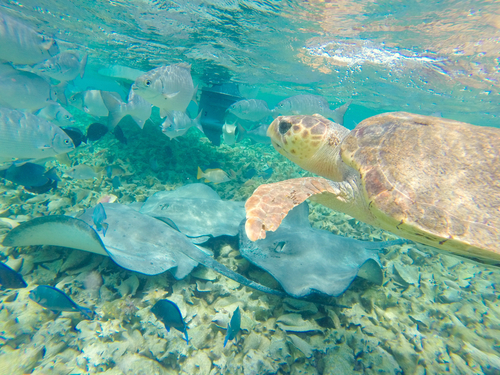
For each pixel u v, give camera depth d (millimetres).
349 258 1127
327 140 1012
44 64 1927
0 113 1176
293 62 3449
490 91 3545
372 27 2346
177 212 1363
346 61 3207
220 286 1038
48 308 822
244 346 876
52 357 788
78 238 896
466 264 1377
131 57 3939
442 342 964
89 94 2215
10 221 1215
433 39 2434
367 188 768
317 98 2381
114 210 1197
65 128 1637
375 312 1032
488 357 916
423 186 718
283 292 1004
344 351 862
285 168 2684
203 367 816
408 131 827
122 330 862
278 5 2086
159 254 1038
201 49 3109
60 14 2746
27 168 1254
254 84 5293
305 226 1324
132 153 2469
